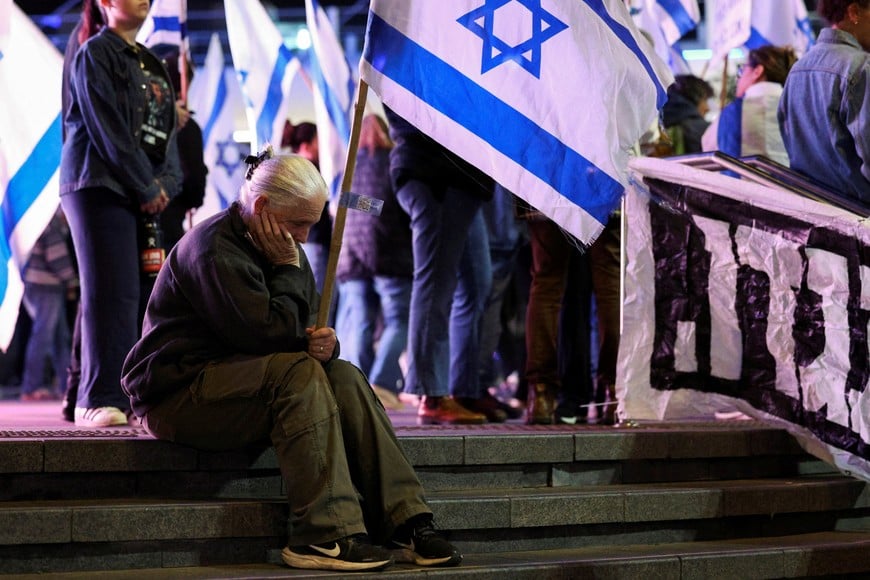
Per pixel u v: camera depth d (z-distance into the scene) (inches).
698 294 209.6
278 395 164.9
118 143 207.9
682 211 210.5
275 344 168.6
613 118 177.2
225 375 167.6
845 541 198.4
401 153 237.0
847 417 199.2
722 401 209.3
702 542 196.5
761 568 185.6
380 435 169.5
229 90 338.0
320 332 171.0
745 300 207.3
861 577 195.6
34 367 380.5
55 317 380.8
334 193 306.0
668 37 307.4
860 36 227.9
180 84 260.1
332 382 171.5
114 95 210.1
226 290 166.6
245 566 165.3
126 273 213.5
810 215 202.4
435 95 173.8
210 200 331.0
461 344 251.9
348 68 310.2
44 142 231.3
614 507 190.1
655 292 211.0
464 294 252.2
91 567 161.9
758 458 220.1
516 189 175.2
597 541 190.4
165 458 174.6
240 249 170.6
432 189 233.6
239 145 335.6
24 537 158.6
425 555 164.2
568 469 201.6
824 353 201.2
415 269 237.3
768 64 286.4
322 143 305.3
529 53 176.9
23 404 348.8
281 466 164.2
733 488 200.4
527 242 287.6
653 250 211.5
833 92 222.5
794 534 207.8
